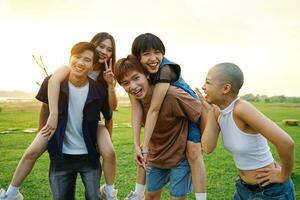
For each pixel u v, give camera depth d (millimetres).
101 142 3141
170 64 3010
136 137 3061
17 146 7148
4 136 8047
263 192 2404
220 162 6027
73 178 3203
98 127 3236
